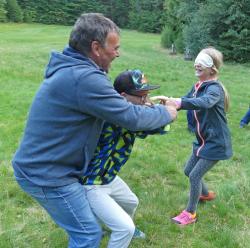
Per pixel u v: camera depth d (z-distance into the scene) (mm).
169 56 24484
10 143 7055
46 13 57812
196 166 4383
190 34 23703
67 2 58531
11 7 54094
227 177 5992
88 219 2945
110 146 3188
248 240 4293
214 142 4230
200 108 3883
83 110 2771
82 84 2721
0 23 51781
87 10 59625
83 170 2936
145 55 23781
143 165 6273
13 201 5000
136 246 4129
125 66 17938
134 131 3174
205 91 4105
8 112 9109
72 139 2830
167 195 5203
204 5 24312
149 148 7094
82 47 2828
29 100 10219
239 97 12414
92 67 2807
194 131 4359
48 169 2836
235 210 4910
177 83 14430
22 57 18125
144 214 4691
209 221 4656
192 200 4531
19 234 4309
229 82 15750
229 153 4297
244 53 23000
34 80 13055
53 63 2854
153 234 4336
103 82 2758
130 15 57188
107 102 2748
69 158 2852
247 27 23062
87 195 3160
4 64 15711
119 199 3619
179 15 26234
